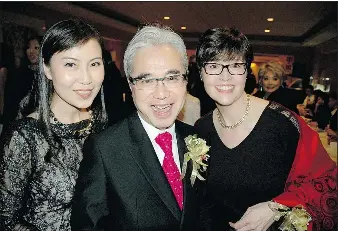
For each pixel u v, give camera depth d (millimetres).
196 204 1563
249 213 1722
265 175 1824
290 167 1852
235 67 1748
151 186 1413
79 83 1543
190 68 3748
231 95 1782
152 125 1513
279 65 3812
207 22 10977
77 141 1707
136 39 1405
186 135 1695
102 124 1855
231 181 1859
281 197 1743
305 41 13641
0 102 4504
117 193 1390
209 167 1875
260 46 15852
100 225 1427
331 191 1782
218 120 1974
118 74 2795
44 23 8391
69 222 1629
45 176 1590
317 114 6137
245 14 9305
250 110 1873
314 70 14914
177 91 1433
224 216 1917
